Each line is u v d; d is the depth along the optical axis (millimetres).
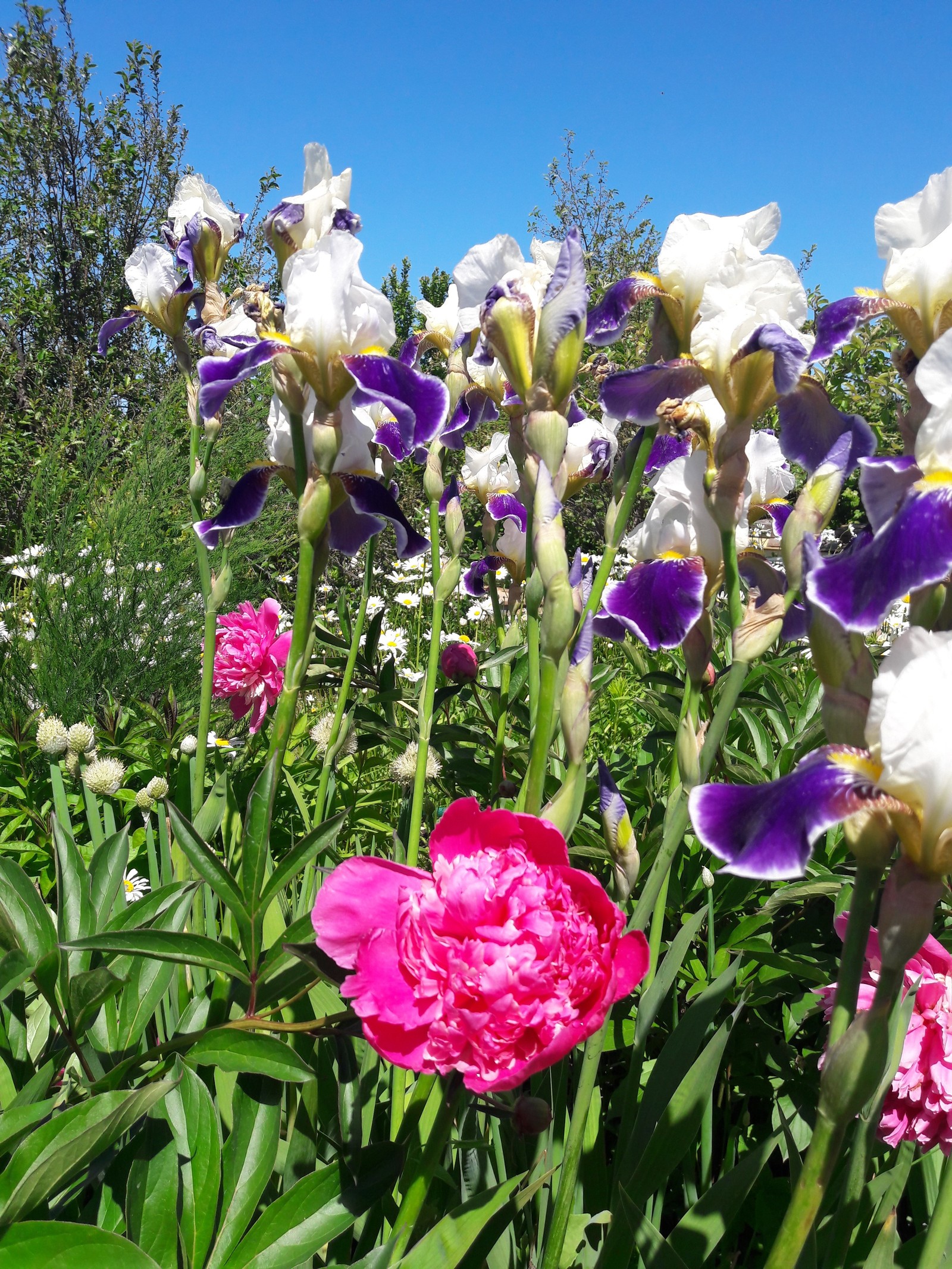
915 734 1180
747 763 3654
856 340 5395
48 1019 2318
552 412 1804
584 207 20062
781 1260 1293
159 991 2131
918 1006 2086
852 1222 1807
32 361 16109
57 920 2094
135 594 6062
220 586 3152
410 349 3705
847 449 1838
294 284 2162
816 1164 1267
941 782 1164
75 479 7957
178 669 6199
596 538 13156
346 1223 1671
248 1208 1716
